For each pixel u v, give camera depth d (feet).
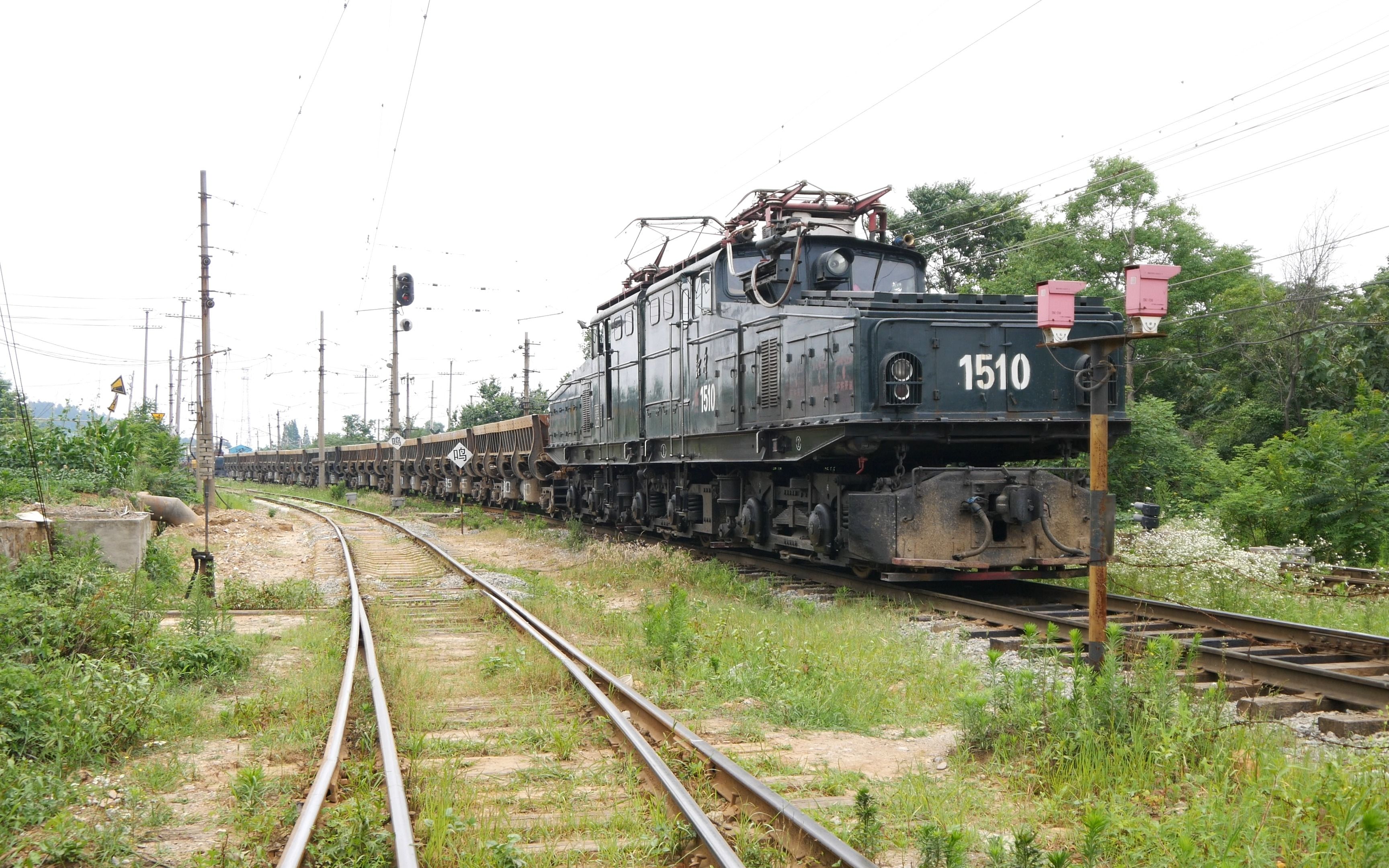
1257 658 23.79
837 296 36.88
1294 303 83.76
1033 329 34.71
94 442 58.34
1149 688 19.25
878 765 18.66
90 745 19.31
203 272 85.25
